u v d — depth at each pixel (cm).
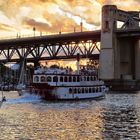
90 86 13788
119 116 8606
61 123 7481
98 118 8244
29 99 13050
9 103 11788
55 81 12812
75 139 5938
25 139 5916
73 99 13138
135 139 5906
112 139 5916
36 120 7888
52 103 11956
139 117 8419
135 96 16400
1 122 7525
